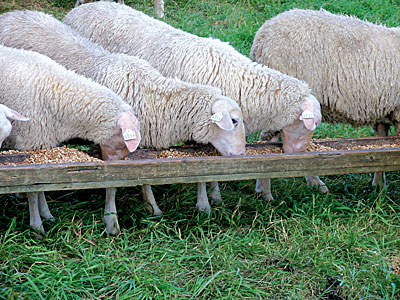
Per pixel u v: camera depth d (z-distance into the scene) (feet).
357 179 15.12
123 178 12.47
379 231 13.24
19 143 13.11
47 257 12.23
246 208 13.88
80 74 14.03
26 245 12.41
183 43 14.29
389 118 14.99
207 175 12.73
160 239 12.82
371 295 11.92
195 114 13.37
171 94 13.44
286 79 13.84
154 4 20.89
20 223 12.90
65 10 20.67
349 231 13.16
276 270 12.30
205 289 11.89
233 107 13.20
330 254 12.69
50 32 14.70
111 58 13.89
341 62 14.42
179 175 12.64
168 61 14.25
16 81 13.04
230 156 12.82
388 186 14.83
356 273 12.28
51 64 13.33
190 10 21.38
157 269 12.19
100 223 13.02
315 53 14.48
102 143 13.16
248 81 13.85
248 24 20.20
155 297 11.70
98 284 11.89
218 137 13.37
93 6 15.97
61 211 13.37
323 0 22.52
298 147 13.99
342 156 13.10
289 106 13.73
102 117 12.94
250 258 12.62
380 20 21.27
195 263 12.41
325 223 13.47
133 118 12.94
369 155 13.19
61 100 13.01
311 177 14.70
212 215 13.64
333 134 16.65
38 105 13.00
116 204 13.79
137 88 13.48
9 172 12.09
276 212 13.70
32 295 11.60
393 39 14.55
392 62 14.42
